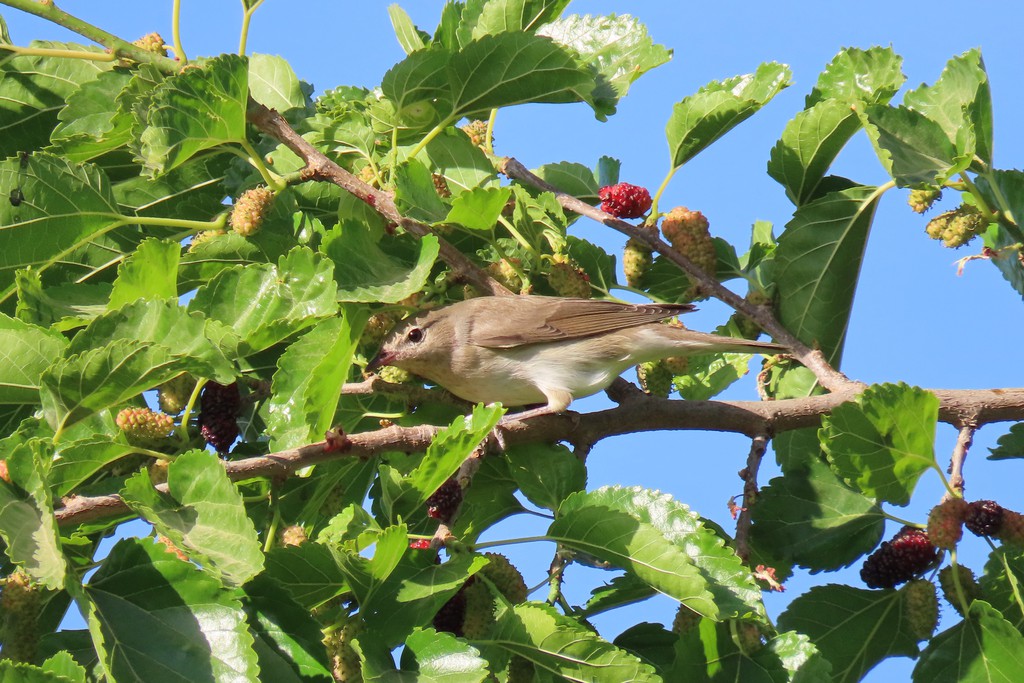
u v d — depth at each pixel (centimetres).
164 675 710
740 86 1226
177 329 805
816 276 1242
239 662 715
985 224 1120
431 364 1161
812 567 1064
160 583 742
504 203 1056
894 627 998
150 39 1216
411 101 1209
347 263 986
